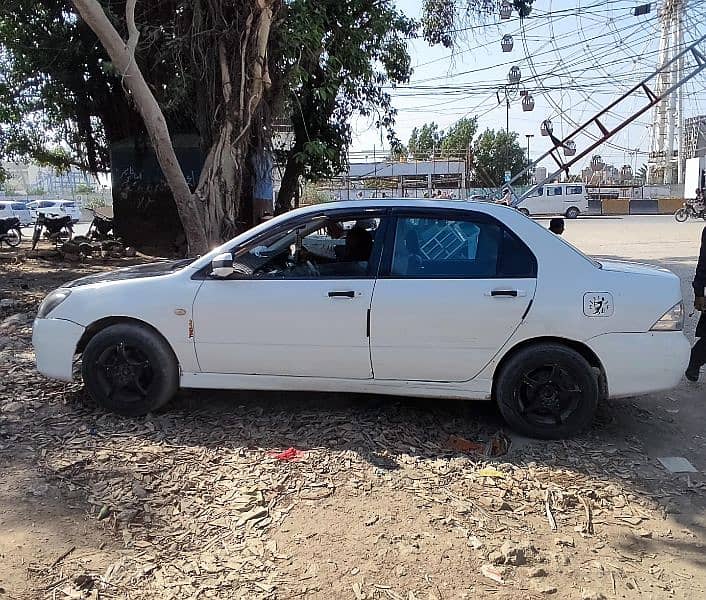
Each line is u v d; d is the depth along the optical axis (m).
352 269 4.73
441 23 14.63
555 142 12.75
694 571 3.20
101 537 3.37
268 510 3.65
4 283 11.77
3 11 14.09
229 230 9.80
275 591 2.96
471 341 4.56
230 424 4.83
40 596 2.89
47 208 39.47
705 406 5.55
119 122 17.30
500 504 3.76
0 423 4.79
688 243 20.39
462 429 4.86
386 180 49.28
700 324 5.99
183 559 3.20
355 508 3.68
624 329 4.48
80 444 4.45
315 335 4.67
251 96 9.74
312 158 15.20
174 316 4.80
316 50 11.55
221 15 9.74
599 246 19.61
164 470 4.08
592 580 3.09
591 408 4.59
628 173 63.53
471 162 56.06
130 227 17.86
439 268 4.65
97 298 4.93
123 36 11.92
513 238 4.63
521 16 13.84
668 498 3.90
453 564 3.18
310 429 4.74
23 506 3.63
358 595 2.94
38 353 5.05
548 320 4.50
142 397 4.90
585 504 3.78
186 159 16.80
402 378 4.70
